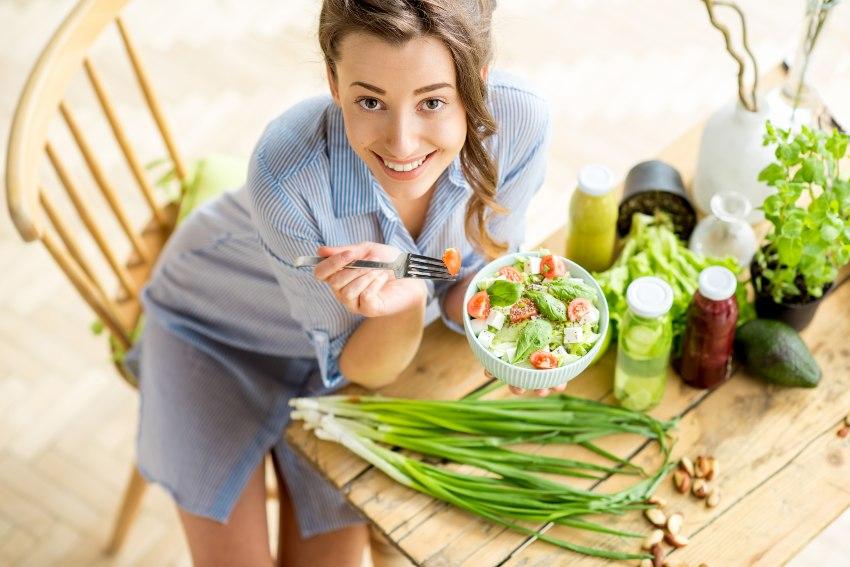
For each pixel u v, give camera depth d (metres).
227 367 1.79
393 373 1.50
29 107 1.59
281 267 1.44
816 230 1.34
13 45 3.17
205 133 2.96
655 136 2.82
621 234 1.66
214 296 1.74
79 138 1.80
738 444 1.42
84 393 2.57
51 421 2.53
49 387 2.58
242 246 1.63
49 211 1.72
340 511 1.75
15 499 2.41
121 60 3.12
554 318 1.25
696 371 1.44
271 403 1.77
